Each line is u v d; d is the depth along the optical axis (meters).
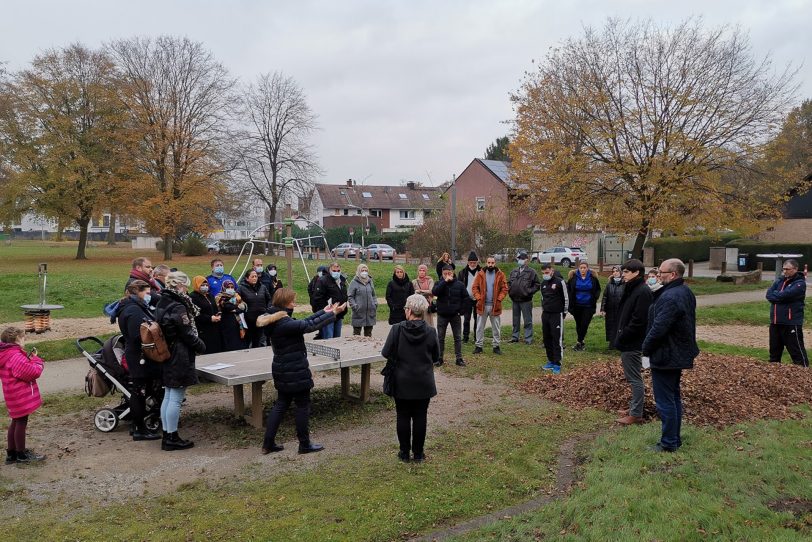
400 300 10.57
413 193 79.62
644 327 6.64
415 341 5.48
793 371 8.55
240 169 42.78
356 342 8.62
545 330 9.73
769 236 40.56
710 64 23.81
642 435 6.12
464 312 10.13
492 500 4.82
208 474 5.41
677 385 5.74
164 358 6.01
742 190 24.92
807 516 4.27
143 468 5.59
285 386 5.82
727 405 7.04
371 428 6.90
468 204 32.66
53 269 29.95
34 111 36.34
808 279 29.58
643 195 23.73
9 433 5.70
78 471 5.51
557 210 24.95
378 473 5.35
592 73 24.67
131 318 6.34
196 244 48.78
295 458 5.82
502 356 10.98
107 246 68.19
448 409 7.54
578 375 8.66
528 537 4.06
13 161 36.16
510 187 33.03
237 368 6.84
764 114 23.69
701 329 14.73
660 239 42.16
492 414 7.29
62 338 12.22
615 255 40.38
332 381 9.32
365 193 77.12
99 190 37.91
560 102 25.17
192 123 41.12
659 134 23.09
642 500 4.49
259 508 4.62
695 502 4.46
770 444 5.75
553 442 6.24
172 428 6.11
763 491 4.72
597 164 24.77
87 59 38.53
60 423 7.07
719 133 23.84
